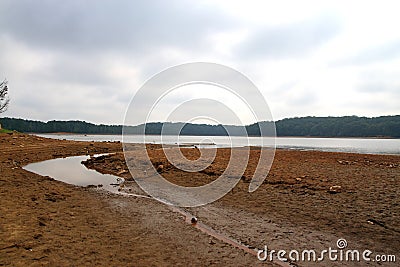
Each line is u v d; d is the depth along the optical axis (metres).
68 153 28.55
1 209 9.29
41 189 12.69
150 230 8.27
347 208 9.73
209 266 6.16
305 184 12.83
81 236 7.56
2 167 17.91
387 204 9.87
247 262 6.38
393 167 17.00
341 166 17.48
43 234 7.47
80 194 12.43
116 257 6.45
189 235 7.93
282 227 8.48
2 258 6.06
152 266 6.09
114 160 22.28
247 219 9.24
